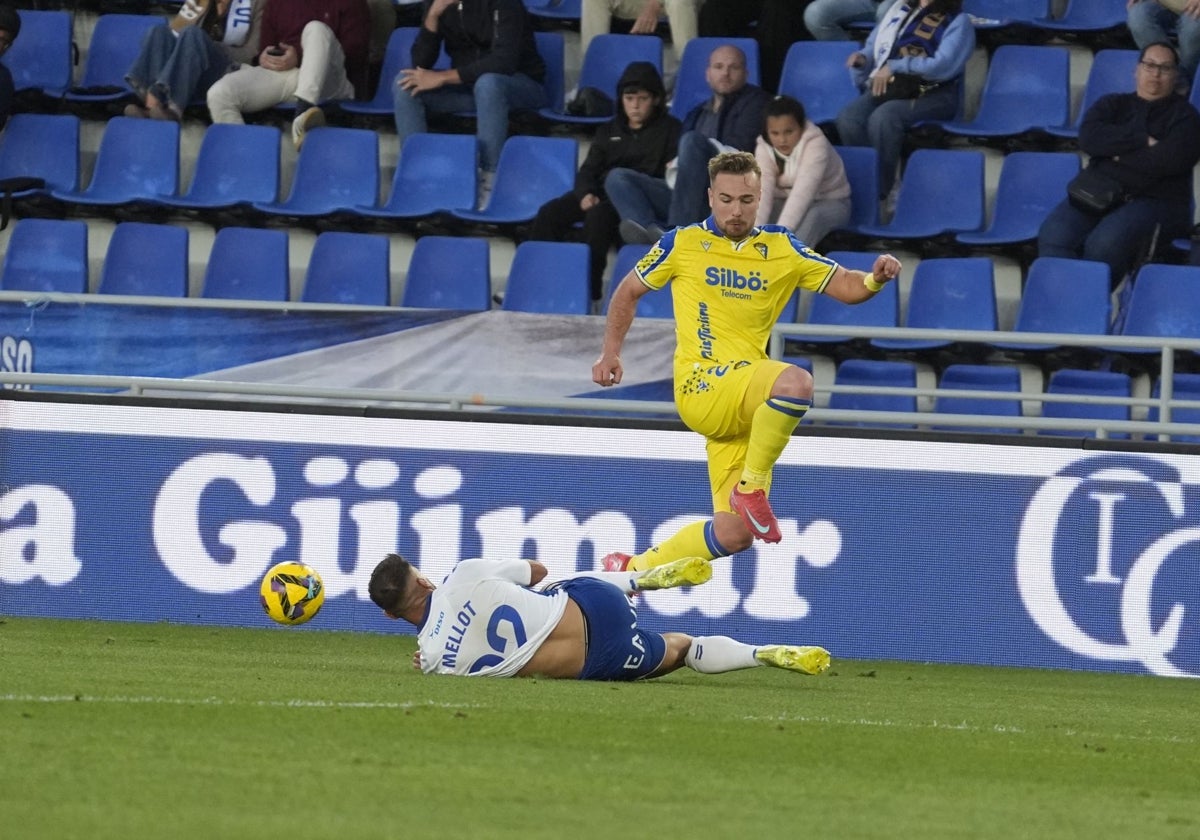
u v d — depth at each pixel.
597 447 35.75
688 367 26.97
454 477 35.91
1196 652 34.28
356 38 51.75
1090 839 13.83
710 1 52.34
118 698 20.22
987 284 42.53
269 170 49.19
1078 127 47.66
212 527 36.28
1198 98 46.66
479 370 37.69
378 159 49.09
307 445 36.19
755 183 26.55
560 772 15.92
